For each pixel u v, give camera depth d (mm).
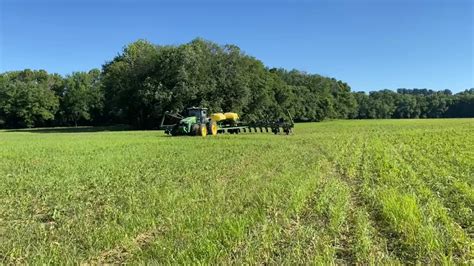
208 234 7309
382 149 23891
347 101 138250
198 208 9414
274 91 95562
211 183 12711
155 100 63281
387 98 161875
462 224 8383
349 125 73062
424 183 12555
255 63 79125
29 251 6918
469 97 160125
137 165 17234
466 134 37469
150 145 27578
